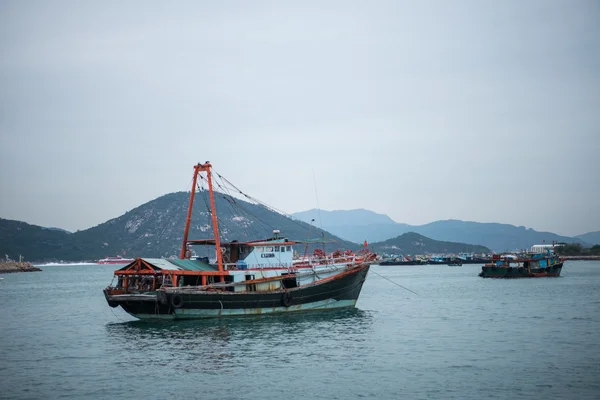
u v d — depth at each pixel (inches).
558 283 5007.4
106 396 1363.2
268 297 2469.2
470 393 1360.7
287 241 2738.7
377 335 2098.9
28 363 1718.8
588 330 2199.8
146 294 2285.9
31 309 3462.1
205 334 2102.6
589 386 1408.7
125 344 1956.2
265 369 1585.9
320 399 1325.0
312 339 2010.3
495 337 2062.0
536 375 1510.8
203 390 1397.6
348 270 2694.4
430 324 2386.8
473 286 4874.5
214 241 2655.0
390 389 1393.9
